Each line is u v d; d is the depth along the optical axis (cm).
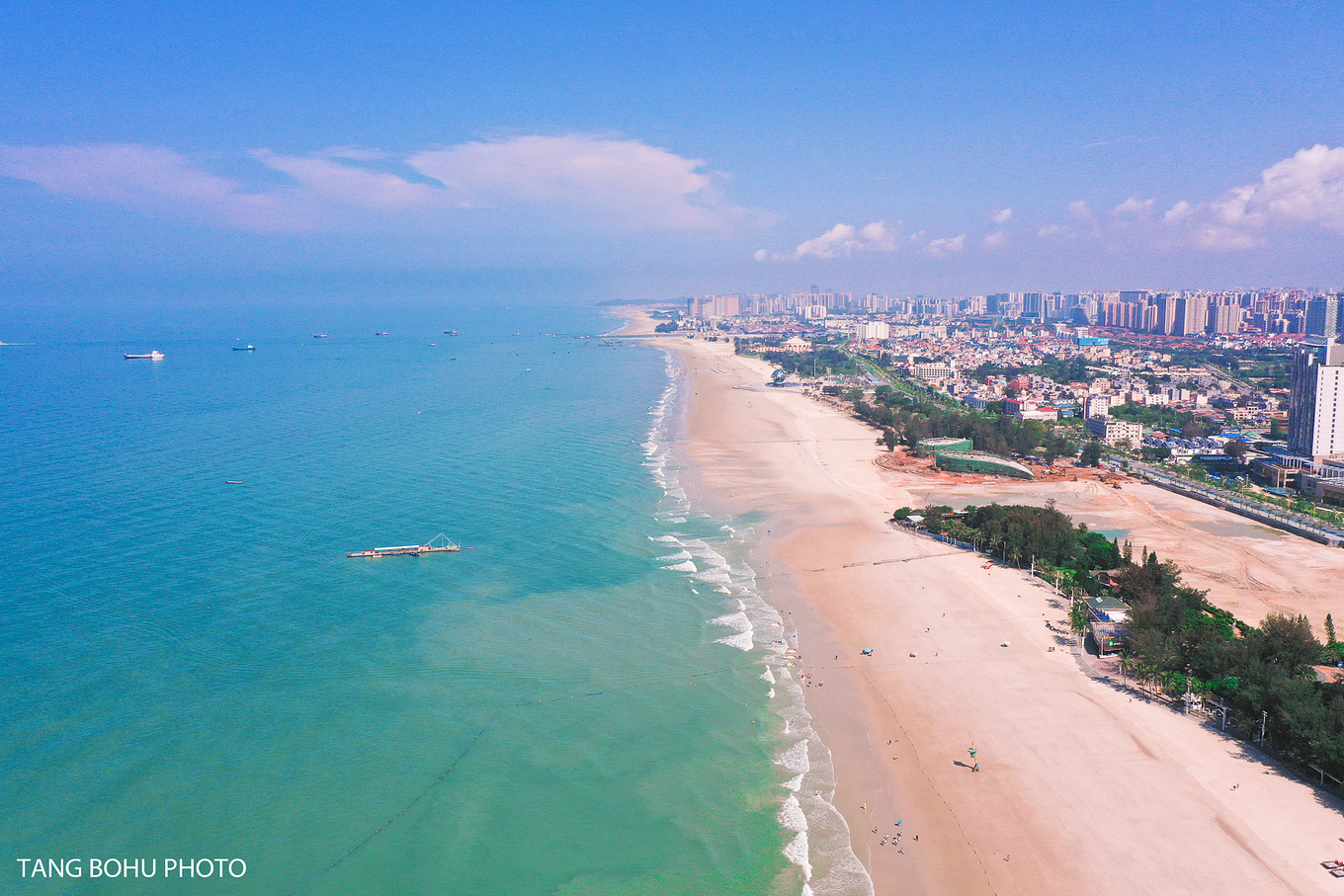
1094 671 12256
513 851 8288
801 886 7888
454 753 9875
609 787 9344
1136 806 9056
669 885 7875
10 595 13675
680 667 12250
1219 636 12425
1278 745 9994
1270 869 8075
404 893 7669
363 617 13462
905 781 9556
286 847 8188
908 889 7856
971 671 12256
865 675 12144
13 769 9094
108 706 10419
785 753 10119
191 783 9031
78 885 7556
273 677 11394
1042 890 7838
